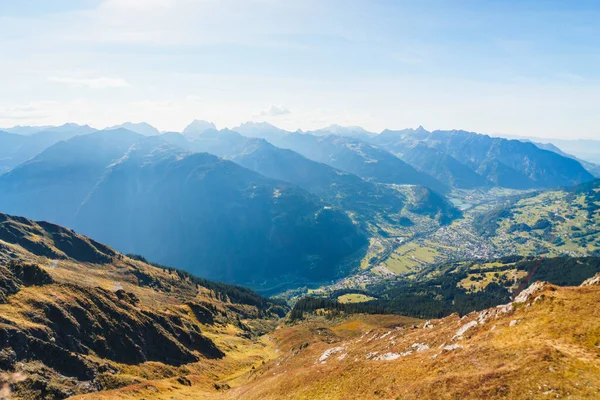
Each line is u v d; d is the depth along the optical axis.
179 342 147.88
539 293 52.88
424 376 47.38
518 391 35.31
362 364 62.59
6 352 82.12
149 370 116.38
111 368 104.56
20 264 120.94
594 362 36.50
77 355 96.25
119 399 79.50
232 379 134.00
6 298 103.19
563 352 39.00
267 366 129.38
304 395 61.03
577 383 33.97
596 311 44.25
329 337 195.12
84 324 113.19
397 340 76.81
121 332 123.12
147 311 152.75
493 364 42.03
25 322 95.81
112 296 142.50
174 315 170.50
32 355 87.56
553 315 46.94
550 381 35.03
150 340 134.00
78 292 126.31
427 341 64.12
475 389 37.94
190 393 100.00
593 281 56.00
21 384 77.62
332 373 64.19
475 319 59.50
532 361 38.72
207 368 142.00
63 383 85.75
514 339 45.91
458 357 47.84
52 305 109.56
